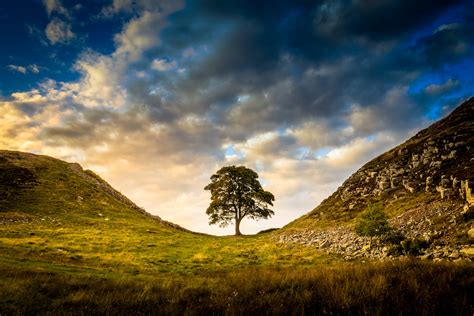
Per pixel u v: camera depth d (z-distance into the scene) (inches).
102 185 3919.8
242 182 2785.4
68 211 2529.5
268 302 424.8
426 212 1291.8
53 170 3548.2
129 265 1124.5
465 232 948.0
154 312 424.8
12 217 2060.8
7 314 453.1
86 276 797.2
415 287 422.6
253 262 1189.7
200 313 405.4
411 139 2608.3
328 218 1924.2
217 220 2748.5
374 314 346.9
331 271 631.2
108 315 424.5
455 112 2426.2
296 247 1450.5
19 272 761.6
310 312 380.8
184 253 1434.5
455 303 350.6
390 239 1092.5
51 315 437.4
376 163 2470.5
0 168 3179.1
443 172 1611.7
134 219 2714.1
